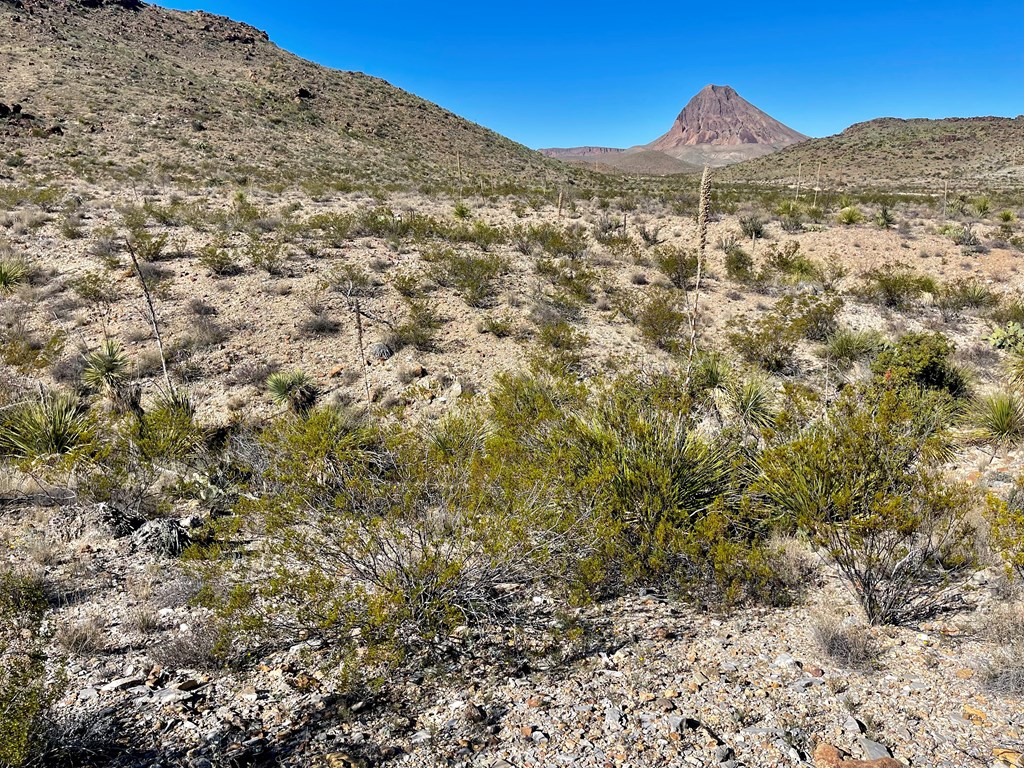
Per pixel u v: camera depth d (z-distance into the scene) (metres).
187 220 21.16
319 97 81.75
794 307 14.70
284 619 4.36
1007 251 19.42
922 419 6.94
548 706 3.62
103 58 67.88
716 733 3.33
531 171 75.25
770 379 10.95
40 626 4.42
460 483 5.20
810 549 5.45
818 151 136.38
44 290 13.85
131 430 7.87
